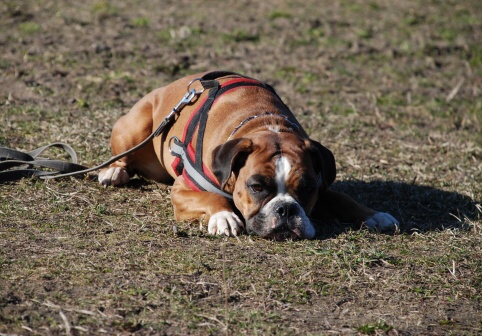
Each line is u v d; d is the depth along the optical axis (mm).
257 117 9203
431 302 7551
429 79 18156
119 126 10797
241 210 8688
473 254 8773
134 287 7203
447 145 13609
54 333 6320
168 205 9914
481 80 18312
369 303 7426
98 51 17359
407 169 12164
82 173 10281
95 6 21172
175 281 7395
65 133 12453
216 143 9141
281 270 7812
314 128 14094
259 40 19719
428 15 23438
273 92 10211
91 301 6867
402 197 10875
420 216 10172
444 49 20234
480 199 10758
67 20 19438
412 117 15477
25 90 14641
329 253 8320
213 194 9094
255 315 6863
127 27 19469
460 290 7836
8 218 8805
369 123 14773
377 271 8133
